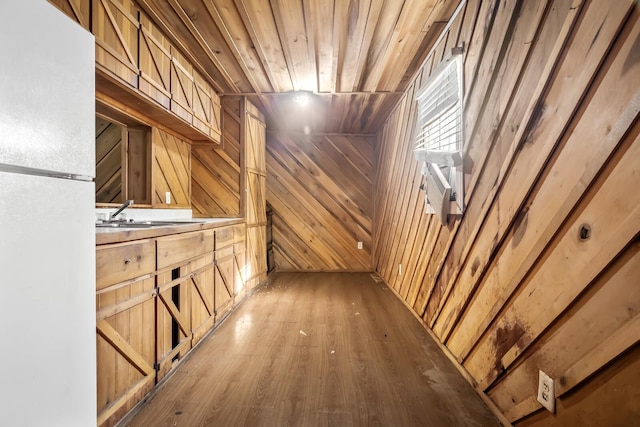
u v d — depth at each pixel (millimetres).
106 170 2615
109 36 1739
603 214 965
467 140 1872
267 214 4914
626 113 890
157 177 2773
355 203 5117
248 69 2902
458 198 1959
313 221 5094
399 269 3553
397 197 3664
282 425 1488
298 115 4281
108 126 2619
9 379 771
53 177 907
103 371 1350
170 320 1921
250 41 2422
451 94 2074
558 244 1153
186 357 2115
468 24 1894
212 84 3268
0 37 738
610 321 945
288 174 5078
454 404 1661
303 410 1600
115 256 1402
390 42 2410
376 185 4957
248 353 2221
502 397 1515
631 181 879
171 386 1806
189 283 2174
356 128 4828
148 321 1683
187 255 2131
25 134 811
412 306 3055
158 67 2250
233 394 1730
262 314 3051
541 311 1239
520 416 1368
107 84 1861
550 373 1188
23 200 808
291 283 4328
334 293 3826
